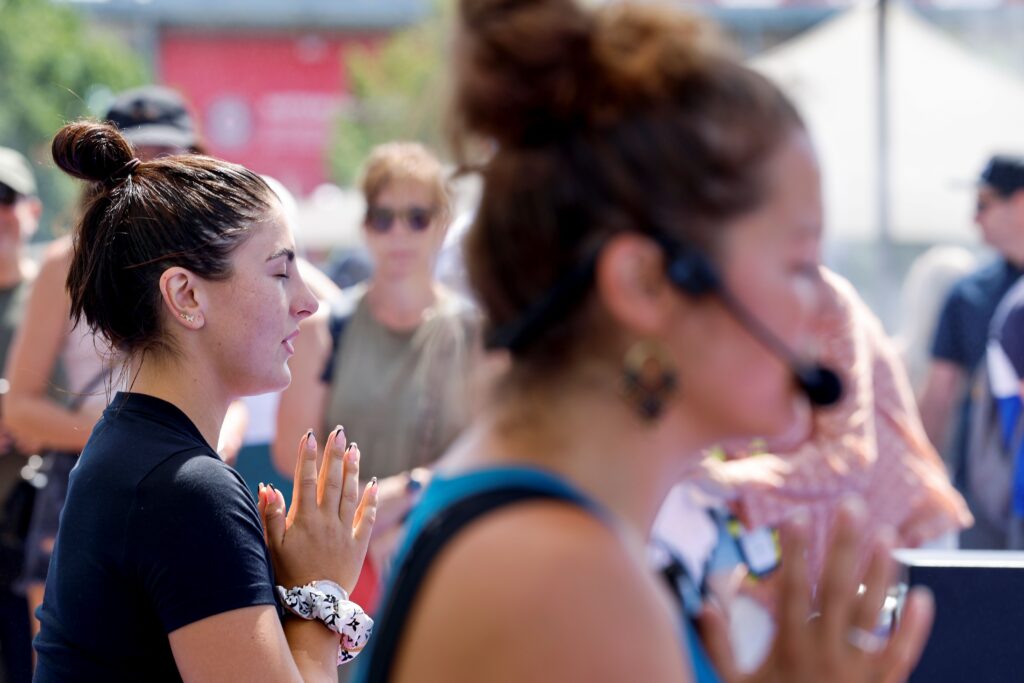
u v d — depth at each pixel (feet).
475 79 6.07
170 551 9.73
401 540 6.47
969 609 12.42
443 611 5.67
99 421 10.89
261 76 78.48
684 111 5.88
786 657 6.17
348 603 10.68
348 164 75.15
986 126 45.85
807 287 6.10
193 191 10.94
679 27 5.99
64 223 13.96
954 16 54.80
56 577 10.33
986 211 29.12
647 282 5.85
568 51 5.95
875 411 18.28
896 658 6.18
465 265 6.45
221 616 9.67
